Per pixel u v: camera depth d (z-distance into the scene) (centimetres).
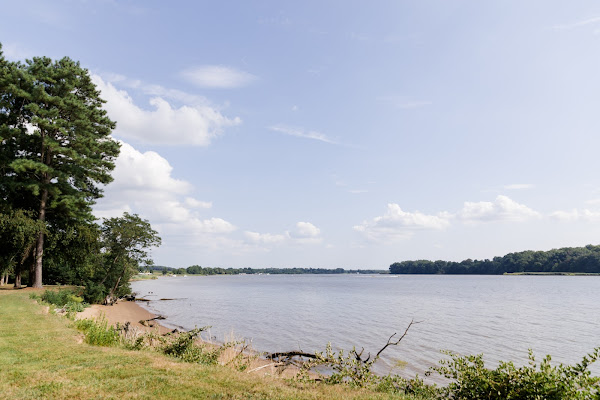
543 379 759
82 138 3531
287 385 915
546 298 7688
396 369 1925
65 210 3653
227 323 3662
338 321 3916
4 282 4606
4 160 3344
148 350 1319
